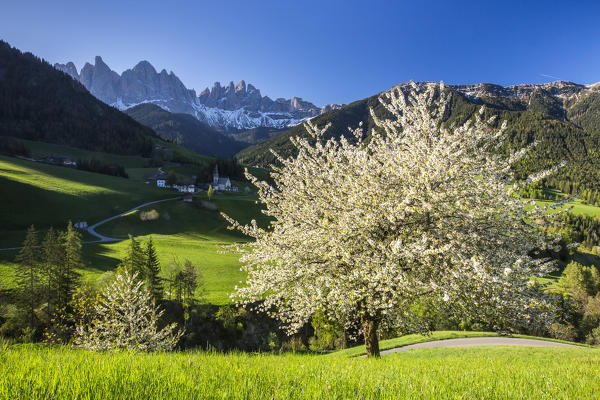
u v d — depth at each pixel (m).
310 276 11.70
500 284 8.97
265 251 12.24
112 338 14.71
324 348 44.81
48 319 42.50
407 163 10.88
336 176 12.58
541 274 9.65
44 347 6.62
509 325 9.88
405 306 11.05
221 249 12.83
